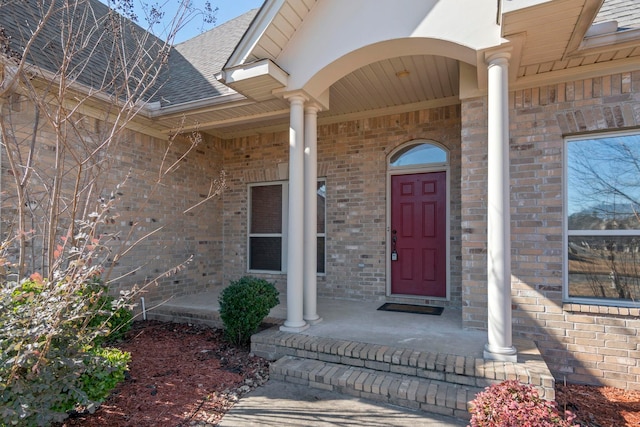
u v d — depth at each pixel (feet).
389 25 12.39
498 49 11.10
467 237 14.33
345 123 21.26
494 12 11.10
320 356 12.65
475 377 10.48
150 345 15.17
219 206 25.14
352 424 9.48
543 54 11.66
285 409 10.21
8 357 7.45
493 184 11.10
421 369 11.16
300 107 14.70
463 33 11.44
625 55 11.80
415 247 19.69
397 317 16.53
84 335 9.31
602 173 12.95
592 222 13.02
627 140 12.69
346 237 20.99
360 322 15.66
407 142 19.90
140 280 19.19
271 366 12.22
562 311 12.85
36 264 14.24
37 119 12.46
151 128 19.94
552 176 13.16
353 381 11.04
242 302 14.62
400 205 20.11
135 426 9.16
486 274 14.03
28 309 8.09
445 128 18.97
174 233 21.48
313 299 15.56
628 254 12.57
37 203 13.29
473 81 14.24
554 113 13.21
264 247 24.23
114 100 14.46
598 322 12.41
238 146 25.00
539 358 11.19
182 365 13.10
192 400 10.61
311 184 15.66
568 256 13.28
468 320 14.38
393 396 10.47
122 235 18.17
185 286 22.15
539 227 13.25
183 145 22.30
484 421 6.82
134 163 19.06
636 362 11.92
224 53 23.06
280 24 13.52
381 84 16.90
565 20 9.68
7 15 14.53
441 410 9.91
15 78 10.72
